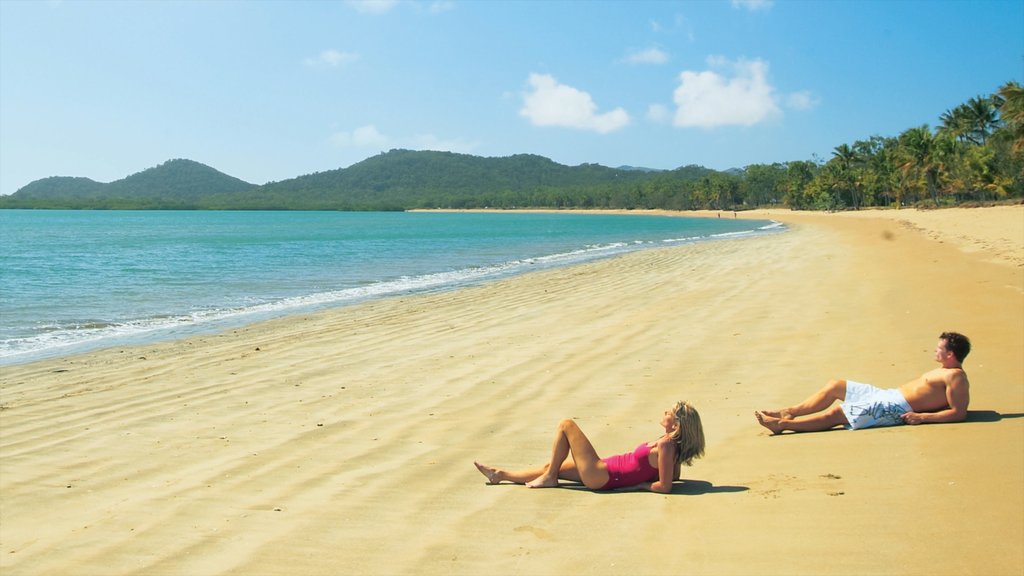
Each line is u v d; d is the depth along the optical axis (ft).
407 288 79.82
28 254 142.82
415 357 39.34
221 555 15.67
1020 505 15.37
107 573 15.11
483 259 126.72
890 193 372.38
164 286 83.87
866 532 14.61
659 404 28.02
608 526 16.17
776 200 569.64
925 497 16.26
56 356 43.24
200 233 258.78
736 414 26.18
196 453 23.62
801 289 61.93
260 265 114.73
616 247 160.56
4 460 23.45
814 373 31.65
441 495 18.92
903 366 31.65
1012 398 24.61
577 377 33.17
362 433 25.38
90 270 105.70
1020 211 195.00
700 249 136.87
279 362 39.29
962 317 42.29
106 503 19.40
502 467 21.40
